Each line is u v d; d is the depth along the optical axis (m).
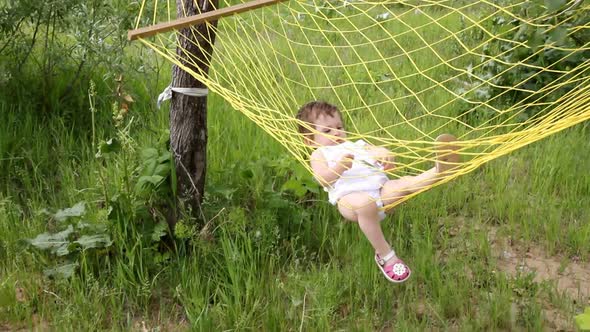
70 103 6.21
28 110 5.96
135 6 5.86
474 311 4.12
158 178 4.37
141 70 6.30
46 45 6.20
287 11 10.16
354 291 4.24
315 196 5.12
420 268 4.40
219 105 6.43
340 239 4.66
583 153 5.89
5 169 5.36
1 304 4.05
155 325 4.00
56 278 4.18
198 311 3.93
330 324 3.94
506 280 4.32
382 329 4.00
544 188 5.44
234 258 4.20
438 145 3.53
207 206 4.62
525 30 5.65
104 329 3.95
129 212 4.39
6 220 4.66
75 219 4.52
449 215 5.23
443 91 7.30
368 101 6.96
